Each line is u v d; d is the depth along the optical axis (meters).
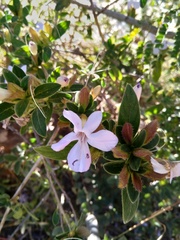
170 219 0.32
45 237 0.37
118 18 0.26
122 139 0.14
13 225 0.34
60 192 0.34
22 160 0.30
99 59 0.26
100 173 0.33
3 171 0.35
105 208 0.34
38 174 0.31
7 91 0.15
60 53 0.28
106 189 0.33
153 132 0.14
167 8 0.24
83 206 0.31
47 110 0.16
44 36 0.19
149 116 0.26
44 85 0.15
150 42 0.25
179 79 0.26
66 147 0.15
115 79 0.26
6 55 0.21
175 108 0.26
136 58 0.28
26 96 0.15
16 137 0.29
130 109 0.14
